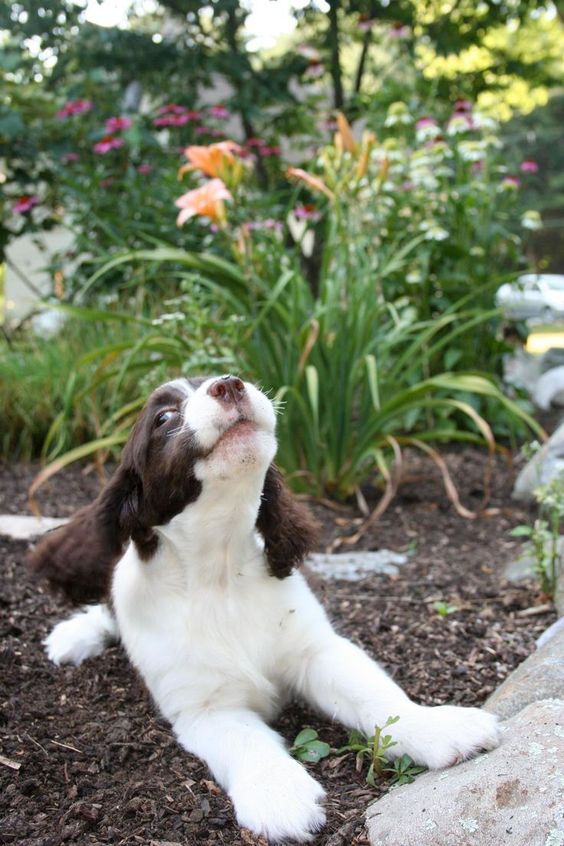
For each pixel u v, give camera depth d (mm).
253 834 711
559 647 864
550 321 2553
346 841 700
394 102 2229
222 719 806
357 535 1330
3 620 1055
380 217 1696
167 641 833
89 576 877
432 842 664
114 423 1693
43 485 1588
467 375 1444
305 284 1562
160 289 2025
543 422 2066
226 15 2645
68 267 2375
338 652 848
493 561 1244
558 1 2852
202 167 1413
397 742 772
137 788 763
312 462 1466
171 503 812
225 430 781
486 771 696
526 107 4492
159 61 2604
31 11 2549
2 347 2066
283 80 2605
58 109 2473
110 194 2133
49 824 727
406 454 1767
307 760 799
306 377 1441
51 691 915
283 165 2562
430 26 2744
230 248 1462
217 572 833
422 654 972
